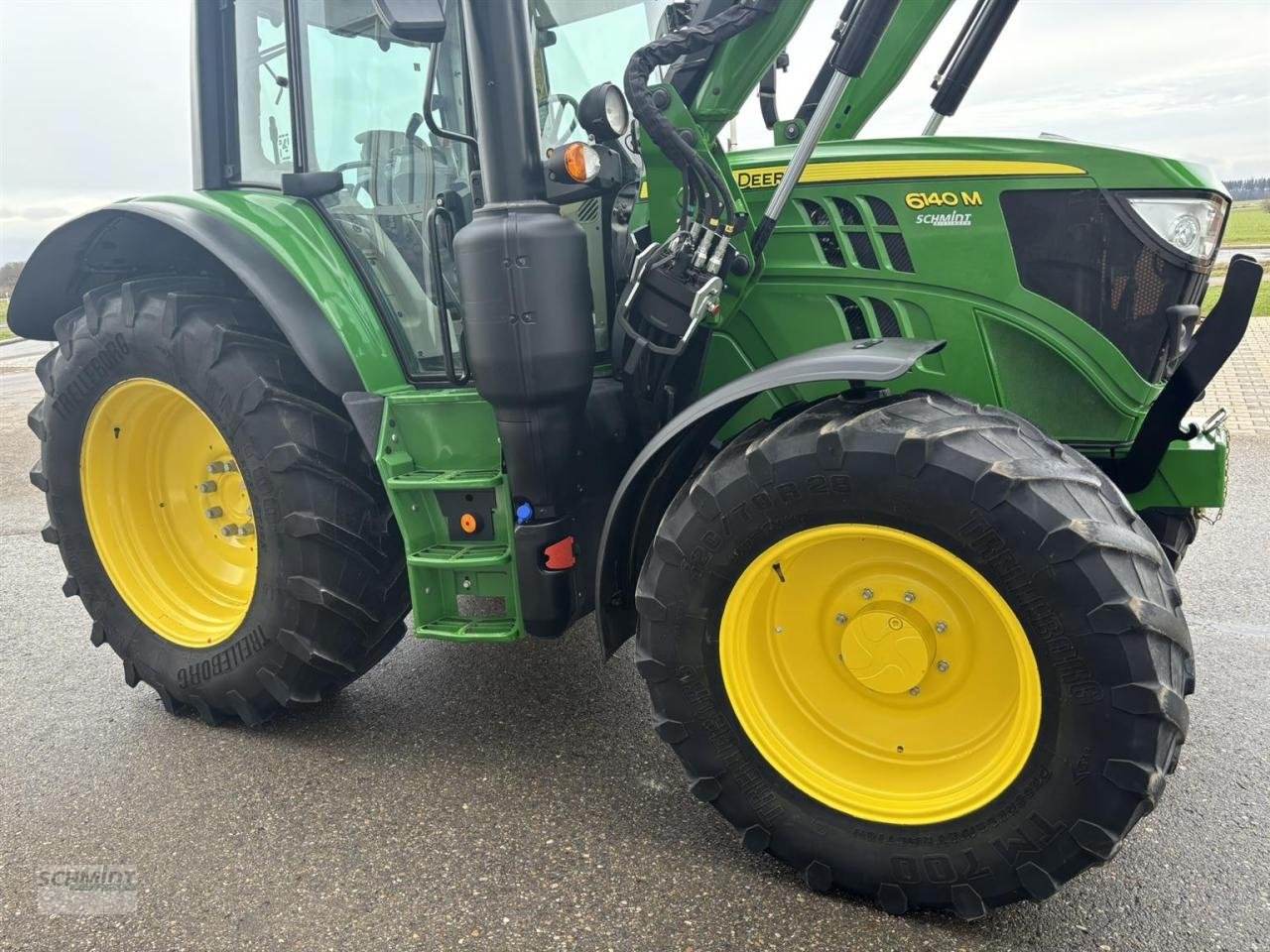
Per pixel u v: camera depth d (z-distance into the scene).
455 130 2.45
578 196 2.10
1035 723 1.72
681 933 1.84
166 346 2.59
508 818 2.26
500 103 2.04
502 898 1.96
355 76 2.56
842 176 2.26
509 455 2.21
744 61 2.12
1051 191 2.12
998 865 1.77
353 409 2.41
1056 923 1.84
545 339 2.07
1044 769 1.72
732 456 1.91
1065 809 1.70
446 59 2.41
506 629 2.36
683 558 1.93
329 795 2.39
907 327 2.24
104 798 2.42
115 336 2.69
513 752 2.58
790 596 2.00
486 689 2.98
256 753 2.63
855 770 1.95
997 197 2.15
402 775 2.47
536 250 2.04
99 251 2.95
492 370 2.10
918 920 1.87
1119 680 1.62
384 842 2.18
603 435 2.41
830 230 2.29
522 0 2.04
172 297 2.58
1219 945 1.77
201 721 2.86
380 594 2.60
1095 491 1.74
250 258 2.48
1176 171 2.07
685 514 1.93
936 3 2.53
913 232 2.22
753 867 2.04
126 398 2.80
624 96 2.22
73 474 2.90
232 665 2.68
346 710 2.88
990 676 1.87
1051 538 1.63
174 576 2.98
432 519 2.46
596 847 2.13
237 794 2.41
